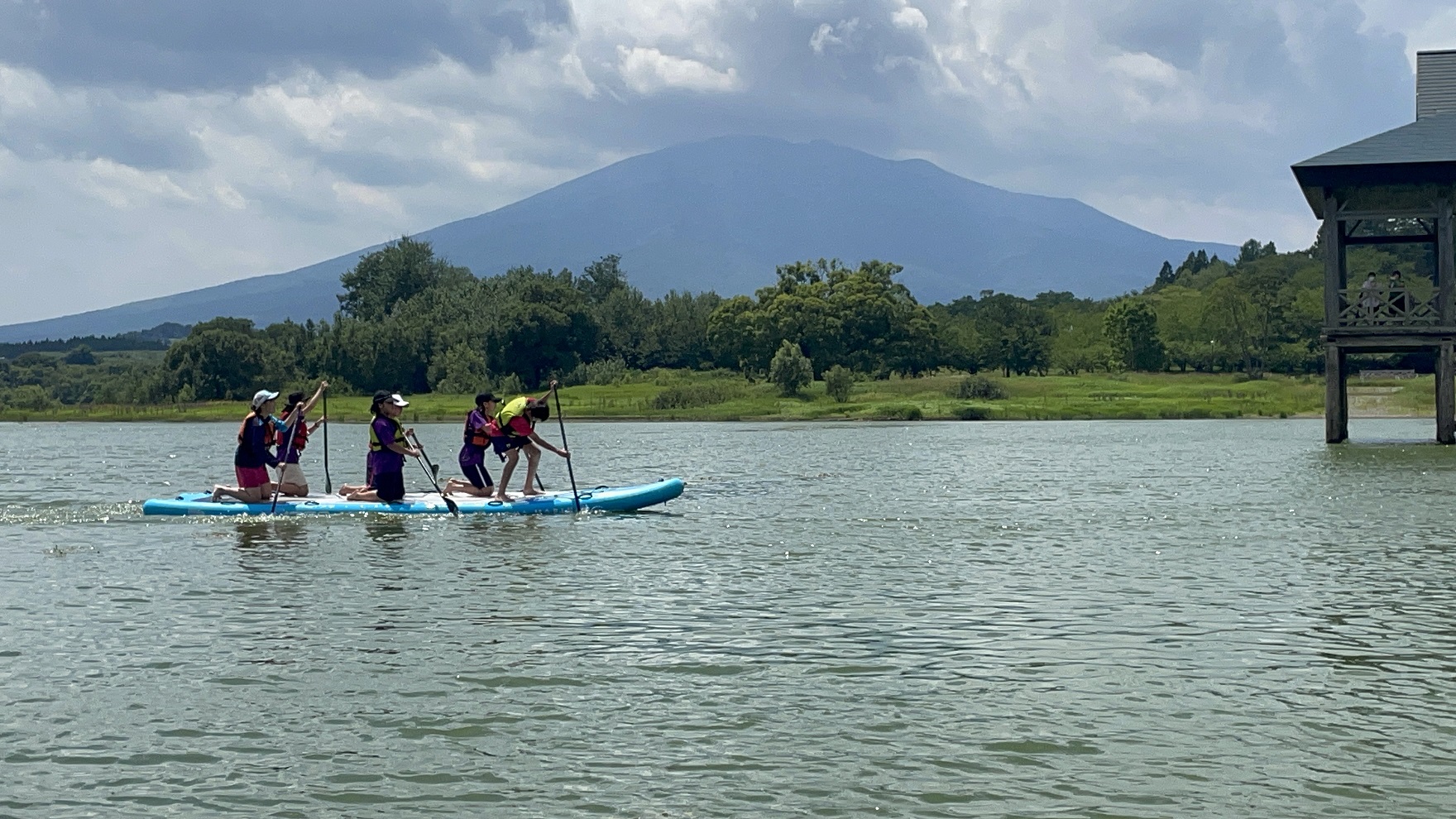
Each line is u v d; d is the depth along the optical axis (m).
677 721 9.76
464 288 147.50
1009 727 9.58
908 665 11.39
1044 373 116.38
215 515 22.02
